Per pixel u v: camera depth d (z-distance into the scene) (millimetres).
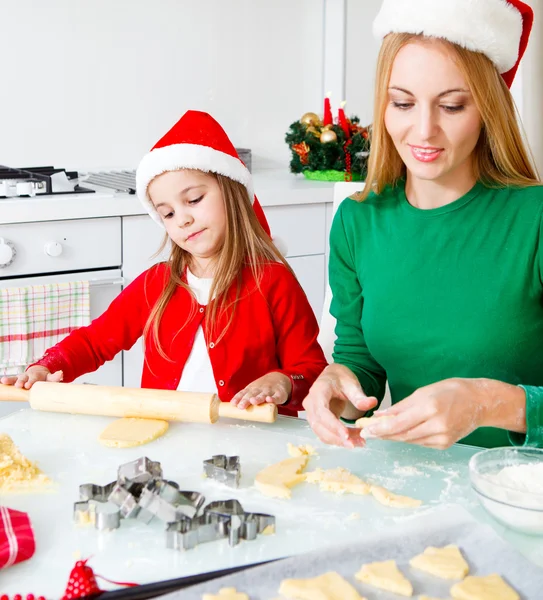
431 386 1001
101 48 2844
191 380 1566
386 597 744
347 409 1253
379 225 1347
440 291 1271
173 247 1646
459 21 1091
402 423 958
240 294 1574
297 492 957
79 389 1192
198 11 2994
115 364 2479
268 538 853
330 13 3217
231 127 3154
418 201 1314
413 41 1123
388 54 1153
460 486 978
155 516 879
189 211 1540
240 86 3141
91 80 2848
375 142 1320
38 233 2303
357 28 3238
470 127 1142
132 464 948
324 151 2902
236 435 1131
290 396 1346
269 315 1579
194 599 724
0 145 2734
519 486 913
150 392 1168
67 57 2791
